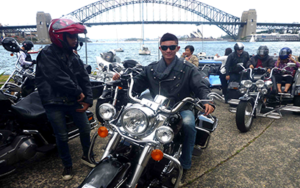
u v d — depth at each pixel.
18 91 4.46
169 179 2.21
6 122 2.61
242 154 3.25
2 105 2.44
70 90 2.33
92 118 3.38
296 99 4.93
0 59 32.53
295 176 2.71
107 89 4.21
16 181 2.60
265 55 5.04
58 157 3.16
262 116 4.71
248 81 4.01
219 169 2.86
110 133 1.96
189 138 2.30
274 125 4.39
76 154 3.24
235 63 5.67
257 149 3.39
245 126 3.96
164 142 1.66
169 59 2.32
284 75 4.95
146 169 1.94
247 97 3.99
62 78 2.28
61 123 2.48
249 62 5.33
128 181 1.71
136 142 1.80
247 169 2.86
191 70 2.29
